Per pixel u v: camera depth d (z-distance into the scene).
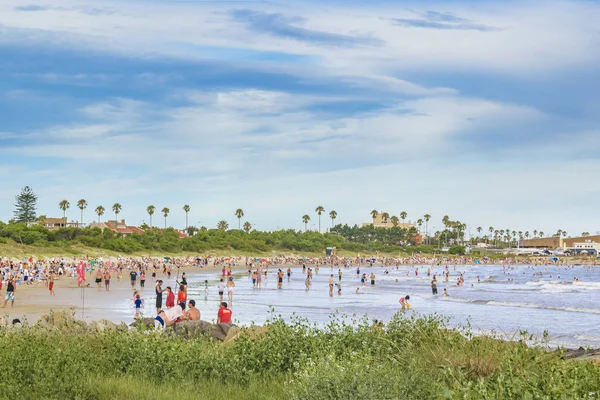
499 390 9.40
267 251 194.38
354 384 9.31
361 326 15.30
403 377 9.74
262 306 45.44
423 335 14.01
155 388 11.25
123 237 148.12
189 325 18.72
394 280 100.75
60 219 199.50
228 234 194.88
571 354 16.11
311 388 9.54
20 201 156.12
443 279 105.94
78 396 10.42
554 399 9.26
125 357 13.09
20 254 102.69
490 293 69.94
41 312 34.94
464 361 11.46
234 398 10.82
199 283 77.19
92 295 51.50
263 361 12.98
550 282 100.00
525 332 13.39
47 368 11.45
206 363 12.64
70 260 107.19
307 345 13.65
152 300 47.16
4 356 12.23
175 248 157.75
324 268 157.75
